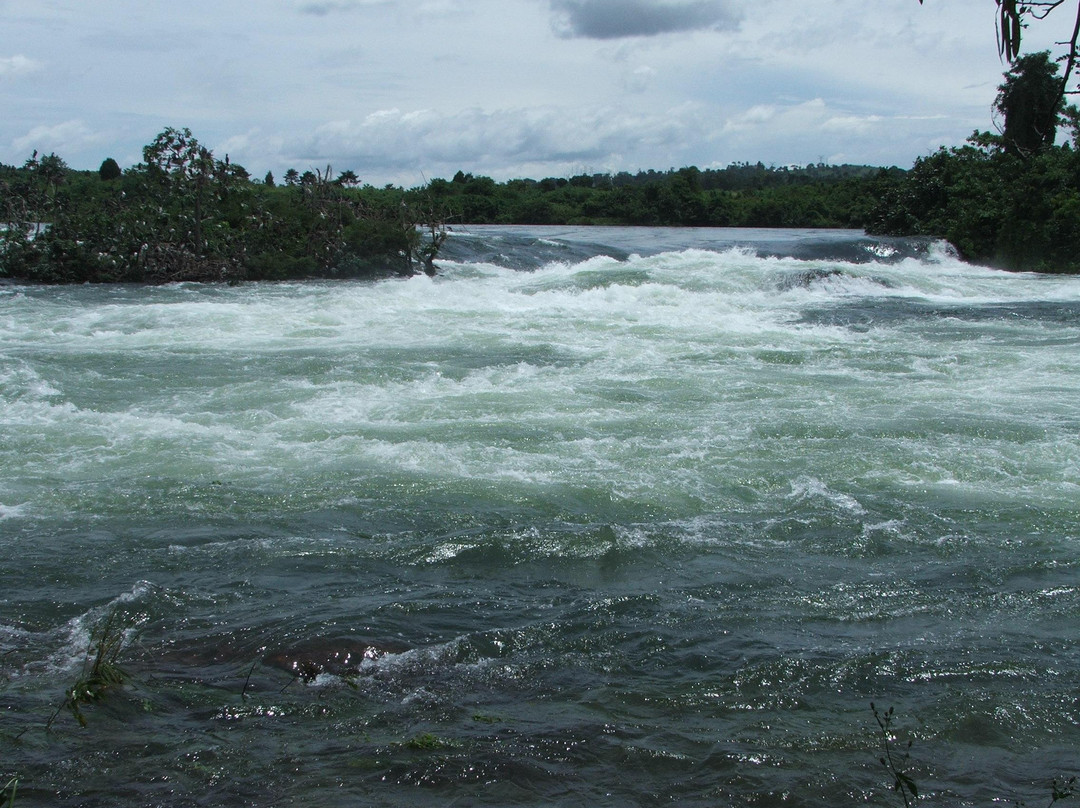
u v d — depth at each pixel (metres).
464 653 5.56
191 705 4.96
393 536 7.36
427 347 15.09
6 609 6.04
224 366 13.57
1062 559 7.04
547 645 5.68
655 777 4.34
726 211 52.47
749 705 5.02
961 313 19.22
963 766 4.48
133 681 5.20
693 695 5.12
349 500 8.12
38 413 10.90
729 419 10.79
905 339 16.52
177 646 5.62
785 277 23.12
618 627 5.91
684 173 56.41
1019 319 18.55
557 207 55.34
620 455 9.43
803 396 12.02
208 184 27.00
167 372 13.16
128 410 11.19
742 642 5.73
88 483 8.52
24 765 4.33
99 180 48.75
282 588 6.43
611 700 5.05
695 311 19.38
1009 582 6.66
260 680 5.23
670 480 8.71
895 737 4.71
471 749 4.51
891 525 7.68
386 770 4.34
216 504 8.02
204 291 22.42
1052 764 4.52
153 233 24.89
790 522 7.73
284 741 4.61
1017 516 7.91
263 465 9.05
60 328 16.73
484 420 10.68
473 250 29.06
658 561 6.95
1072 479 8.82
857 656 5.53
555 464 9.13
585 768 4.40
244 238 25.88
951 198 36.16
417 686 5.20
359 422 10.62
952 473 8.97
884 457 9.38
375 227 25.67
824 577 6.73
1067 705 5.04
